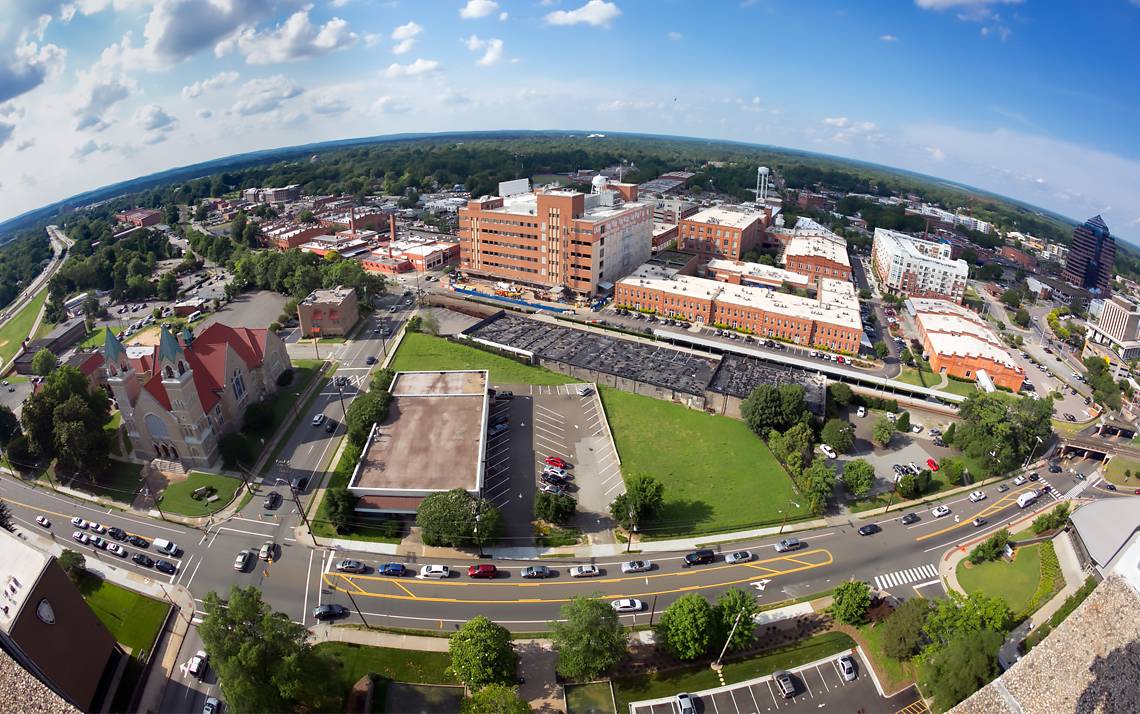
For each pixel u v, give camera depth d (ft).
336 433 443.32
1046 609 286.46
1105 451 429.38
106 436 392.27
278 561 320.50
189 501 365.81
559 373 550.77
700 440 442.09
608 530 349.41
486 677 232.12
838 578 314.96
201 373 413.59
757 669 258.57
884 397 511.40
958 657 221.66
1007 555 326.65
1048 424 420.36
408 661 261.24
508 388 520.01
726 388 506.07
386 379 467.11
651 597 300.20
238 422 440.04
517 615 288.10
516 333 632.79
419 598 297.53
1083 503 379.96
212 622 214.90
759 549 335.47
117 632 274.16
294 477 390.63
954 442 431.84
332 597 297.12
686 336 632.38
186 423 380.58
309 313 627.46
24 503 366.22
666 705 241.96
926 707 239.71
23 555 223.10
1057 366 643.04
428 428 406.21
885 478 406.21
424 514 316.19
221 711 240.73
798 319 626.23
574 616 244.63
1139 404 531.09
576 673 240.32
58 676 217.77
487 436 440.86
